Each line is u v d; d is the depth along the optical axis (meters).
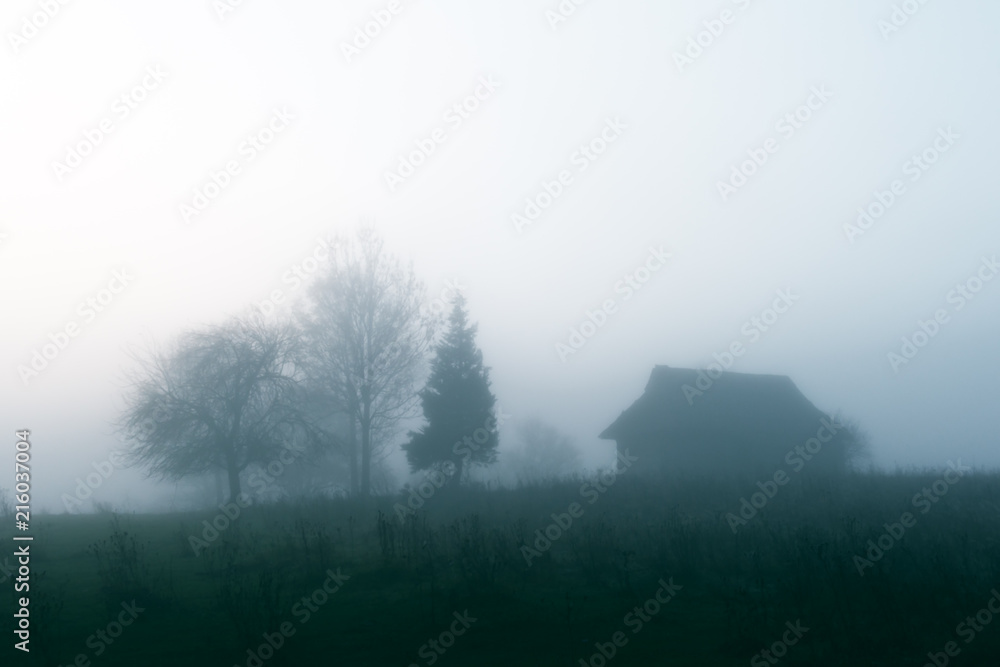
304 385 35.97
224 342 32.28
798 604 9.13
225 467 32.25
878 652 7.97
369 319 38.62
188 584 11.39
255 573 12.12
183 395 32.06
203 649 8.43
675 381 51.66
